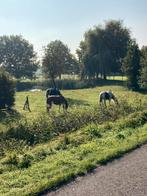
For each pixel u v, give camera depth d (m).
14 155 13.91
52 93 38.91
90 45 94.75
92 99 55.38
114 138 17.52
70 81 90.56
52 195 9.88
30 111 39.25
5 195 9.69
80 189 10.30
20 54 141.62
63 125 20.38
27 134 18.55
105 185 10.59
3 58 141.50
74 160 13.35
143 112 25.02
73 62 120.19
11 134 18.48
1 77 42.91
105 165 12.82
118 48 95.31
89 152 14.60
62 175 11.31
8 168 12.82
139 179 11.08
